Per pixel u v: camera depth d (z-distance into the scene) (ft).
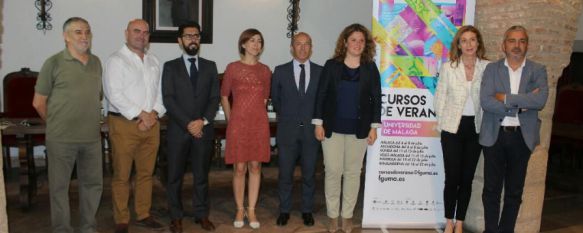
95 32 18.63
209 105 11.68
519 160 10.55
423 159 12.23
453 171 11.12
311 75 11.91
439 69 11.84
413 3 11.70
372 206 12.36
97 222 12.66
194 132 11.23
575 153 21.01
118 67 10.83
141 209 12.21
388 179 12.28
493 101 10.25
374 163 12.20
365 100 11.28
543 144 11.97
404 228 12.46
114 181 11.49
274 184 16.90
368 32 11.35
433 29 11.80
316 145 12.22
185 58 11.45
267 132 11.95
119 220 11.60
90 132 10.52
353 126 11.37
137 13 18.97
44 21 18.11
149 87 11.27
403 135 12.10
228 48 20.02
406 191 12.35
